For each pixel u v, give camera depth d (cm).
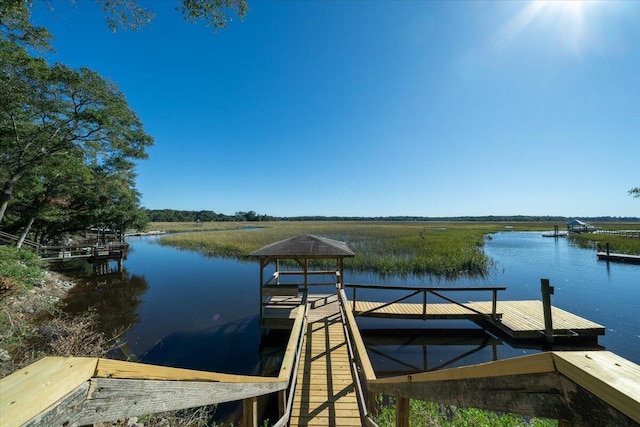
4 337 557
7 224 1728
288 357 389
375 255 1922
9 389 63
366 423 351
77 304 1131
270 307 815
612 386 60
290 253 795
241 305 1119
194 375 143
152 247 3016
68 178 1588
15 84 1080
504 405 100
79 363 82
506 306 887
